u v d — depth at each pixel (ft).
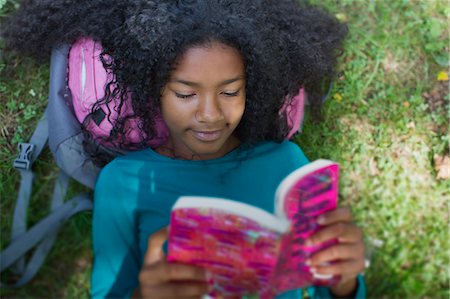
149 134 5.71
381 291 6.63
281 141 5.91
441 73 7.55
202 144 5.11
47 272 6.54
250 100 5.27
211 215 3.69
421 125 7.31
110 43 5.65
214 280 3.99
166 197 5.46
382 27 7.72
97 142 6.07
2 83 7.00
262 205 5.53
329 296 4.91
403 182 7.04
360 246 4.19
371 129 7.30
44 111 6.93
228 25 4.58
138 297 4.77
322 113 7.27
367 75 7.50
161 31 4.66
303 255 4.04
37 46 6.57
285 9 6.06
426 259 6.77
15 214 6.48
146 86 5.11
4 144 6.84
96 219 5.41
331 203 4.18
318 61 6.16
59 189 6.61
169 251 3.91
